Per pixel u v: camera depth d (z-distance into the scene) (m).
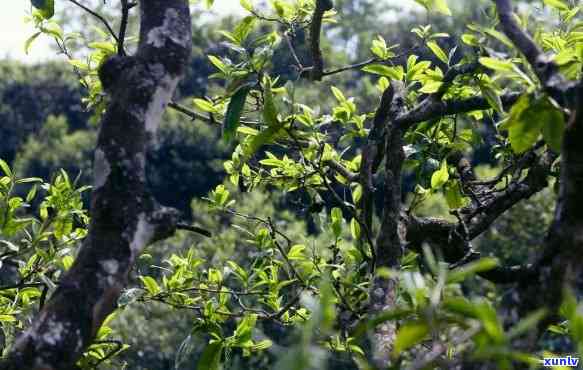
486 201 4.80
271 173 4.94
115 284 2.70
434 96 3.82
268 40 4.27
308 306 2.08
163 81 2.95
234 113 3.54
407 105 4.57
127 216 2.76
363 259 4.56
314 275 4.65
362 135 4.77
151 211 2.80
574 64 2.84
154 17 3.03
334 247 4.74
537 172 4.43
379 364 2.71
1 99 26.25
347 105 4.76
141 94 2.90
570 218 2.45
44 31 4.77
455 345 2.48
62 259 4.81
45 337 2.55
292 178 4.82
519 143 2.73
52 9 3.73
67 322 2.59
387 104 4.20
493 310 2.06
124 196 2.78
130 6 3.62
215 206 5.14
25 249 4.68
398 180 3.77
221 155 23.70
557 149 2.67
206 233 2.96
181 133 23.56
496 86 3.87
